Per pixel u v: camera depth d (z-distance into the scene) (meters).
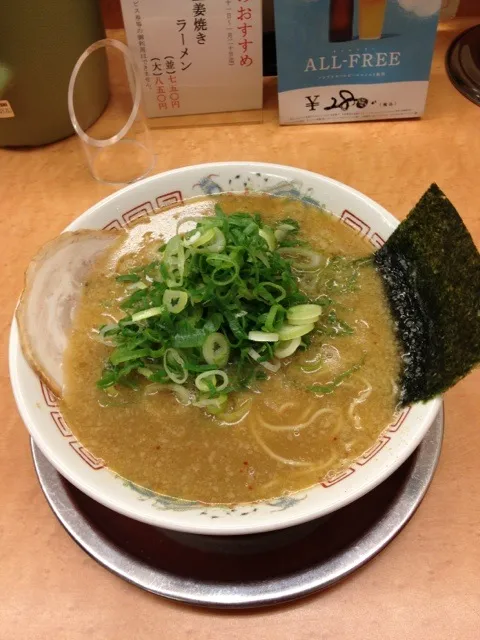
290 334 0.27
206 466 0.25
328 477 0.24
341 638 0.23
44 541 0.26
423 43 0.39
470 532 0.26
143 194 0.33
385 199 0.39
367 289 0.30
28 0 0.35
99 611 0.25
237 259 0.28
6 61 0.37
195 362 0.27
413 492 0.26
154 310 0.27
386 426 0.25
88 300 0.31
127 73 0.45
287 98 0.42
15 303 0.35
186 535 0.25
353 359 0.28
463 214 0.37
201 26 0.39
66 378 0.28
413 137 0.42
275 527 0.21
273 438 0.26
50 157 0.43
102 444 0.26
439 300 0.26
